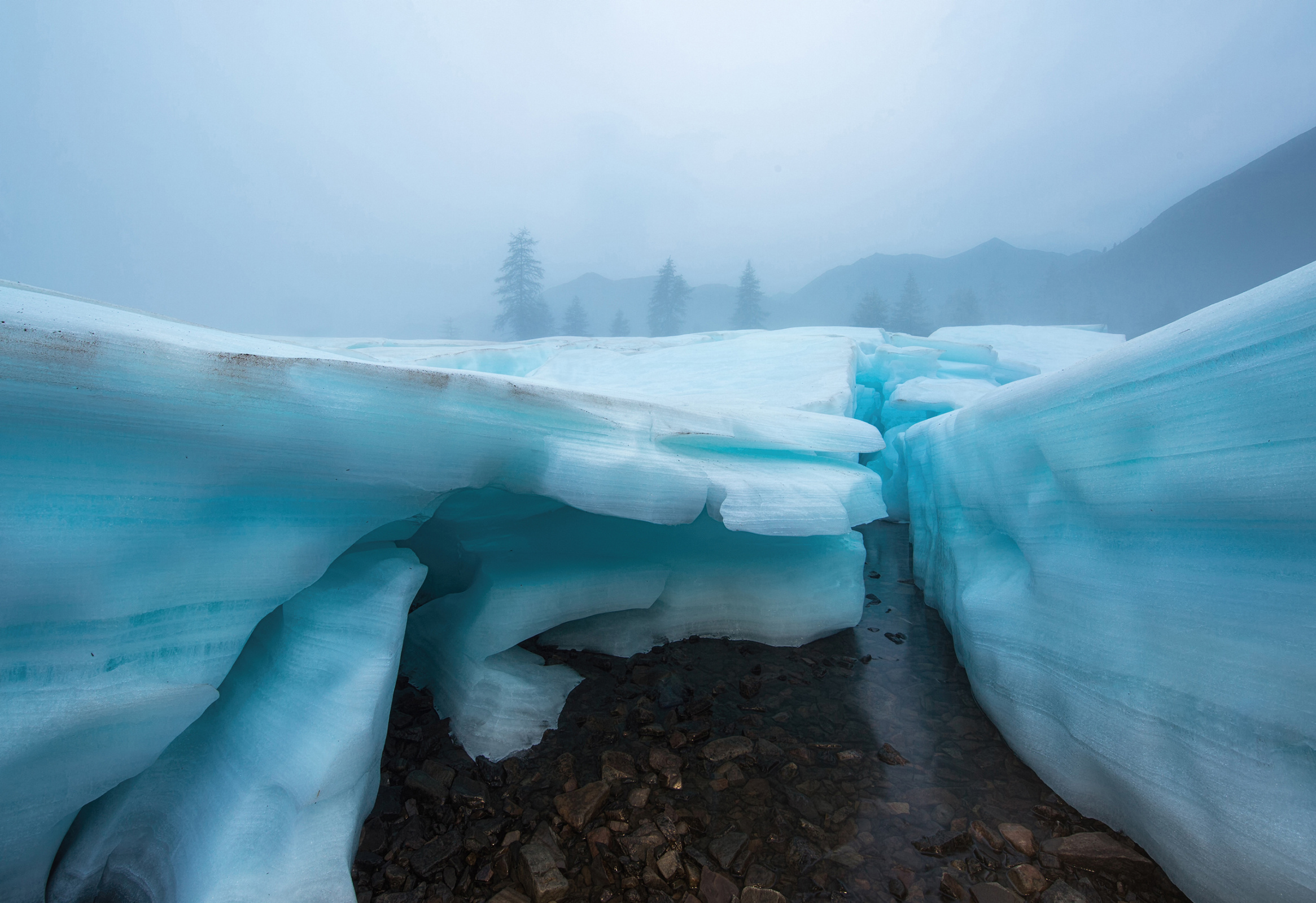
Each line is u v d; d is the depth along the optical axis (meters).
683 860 1.81
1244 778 1.52
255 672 2.01
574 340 12.24
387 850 1.83
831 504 3.34
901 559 5.85
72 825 1.62
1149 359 1.94
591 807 2.00
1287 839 1.40
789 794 2.12
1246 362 1.62
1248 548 1.68
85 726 1.40
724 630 3.60
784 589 3.62
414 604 3.34
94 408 1.47
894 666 3.26
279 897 1.54
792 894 1.68
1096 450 2.18
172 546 1.62
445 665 2.75
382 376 2.01
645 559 3.49
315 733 1.79
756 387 6.20
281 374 1.78
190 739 1.84
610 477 2.57
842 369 6.50
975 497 3.47
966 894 1.68
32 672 1.39
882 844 1.88
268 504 1.85
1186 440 1.80
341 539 2.04
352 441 1.94
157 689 1.52
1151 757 1.78
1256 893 1.45
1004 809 2.05
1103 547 2.22
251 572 1.79
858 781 2.21
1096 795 2.02
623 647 3.26
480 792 2.08
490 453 2.38
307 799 1.68
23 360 1.38
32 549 1.39
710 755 2.33
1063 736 2.16
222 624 1.73
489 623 2.72
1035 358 12.09
